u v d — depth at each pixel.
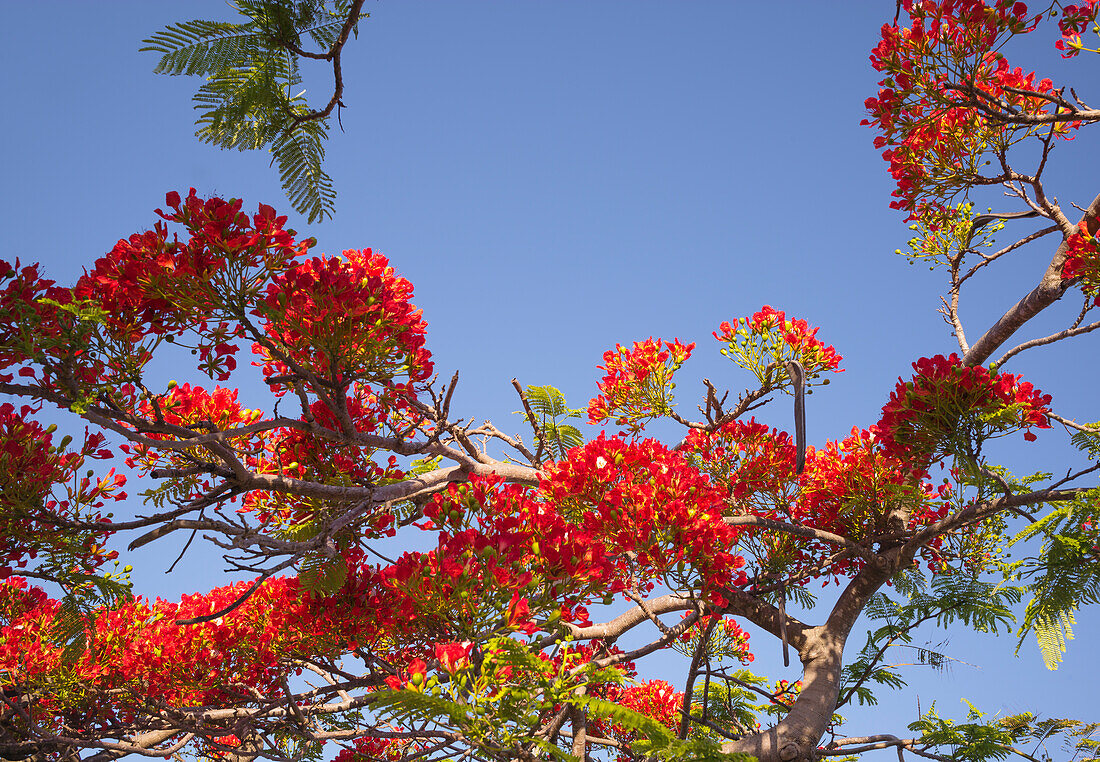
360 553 6.09
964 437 5.16
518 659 3.26
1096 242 5.70
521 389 6.57
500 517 4.41
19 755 5.72
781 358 6.96
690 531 4.47
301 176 2.27
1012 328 6.62
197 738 6.89
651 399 7.59
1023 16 5.53
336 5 2.09
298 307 3.96
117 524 4.11
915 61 6.17
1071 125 7.02
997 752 5.20
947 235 7.78
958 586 5.60
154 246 3.70
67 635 4.73
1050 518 4.39
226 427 5.57
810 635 6.20
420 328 4.98
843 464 6.70
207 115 2.08
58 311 3.59
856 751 5.57
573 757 3.19
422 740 6.36
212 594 7.16
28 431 4.63
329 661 6.50
